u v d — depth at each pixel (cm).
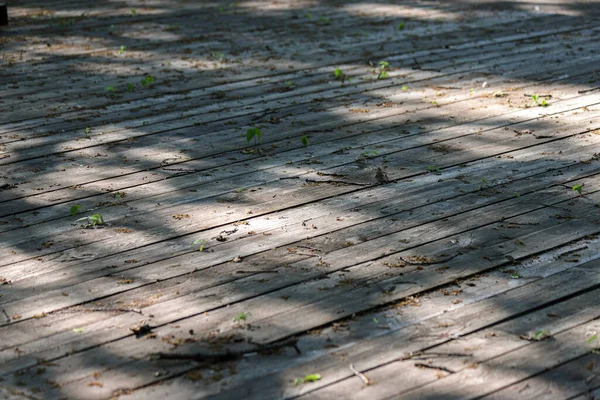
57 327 283
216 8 831
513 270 316
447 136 464
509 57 631
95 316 290
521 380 251
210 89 562
